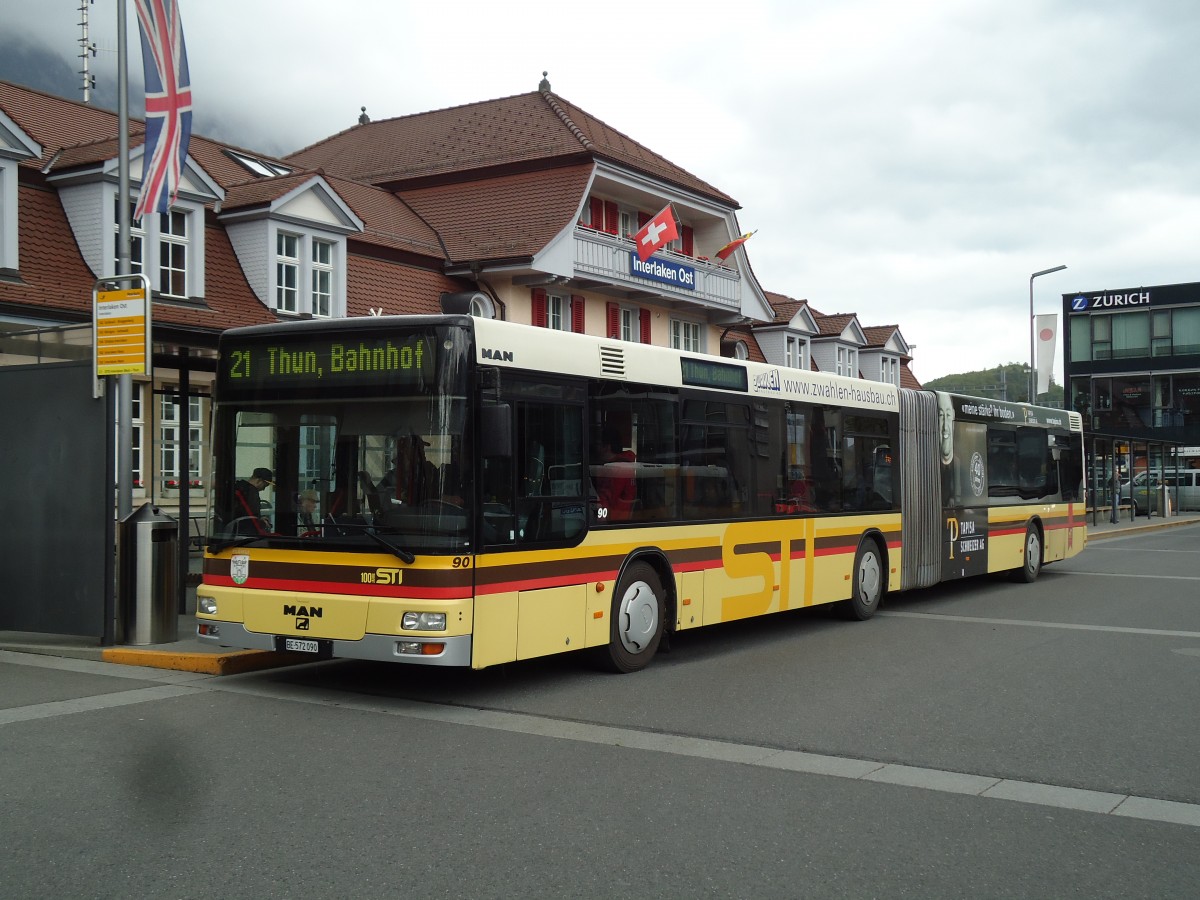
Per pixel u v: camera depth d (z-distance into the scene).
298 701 8.88
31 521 11.34
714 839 5.48
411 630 8.31
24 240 17.52
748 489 12.07
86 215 18.25
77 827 5.53
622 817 5.82
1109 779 6.73
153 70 12.52
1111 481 44.62
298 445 8.91
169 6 12.53
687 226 33.69
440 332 8.52
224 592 9.08
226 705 8.68
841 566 13.85
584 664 10.65
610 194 30.39
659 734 7.83
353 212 23.11
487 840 5.41
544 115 31.02
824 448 13.64
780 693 9.38
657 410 10.73
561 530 9.42
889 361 48.97
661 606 10.77
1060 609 15.74
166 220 19.77
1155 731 8.02
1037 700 9.12
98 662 10.70
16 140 17.41
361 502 8.60
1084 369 68.56
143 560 11.00
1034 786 6.58
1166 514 50.25
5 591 11.45
